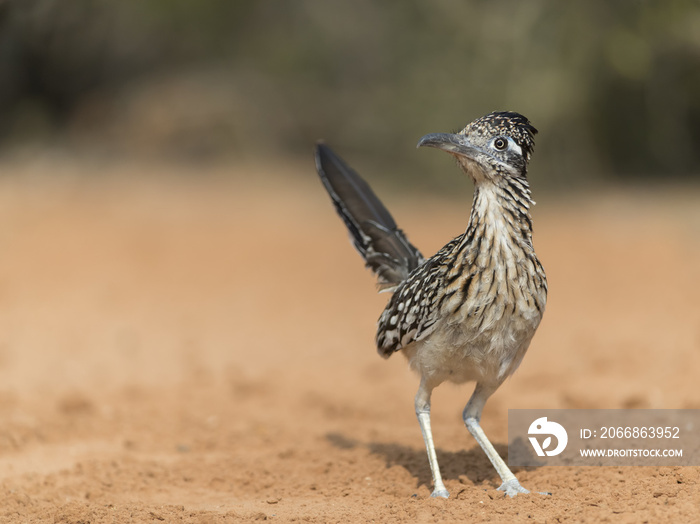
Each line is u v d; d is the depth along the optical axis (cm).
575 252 2855
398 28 4716
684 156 4425
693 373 1374
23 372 1630
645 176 4475
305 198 4088
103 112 4975
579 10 4088
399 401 1446
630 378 1420
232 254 2931
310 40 5069
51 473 1063
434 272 878
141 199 3838
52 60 4831
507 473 903
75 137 4925
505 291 837
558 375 1488
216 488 1030
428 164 4403
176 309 2220
